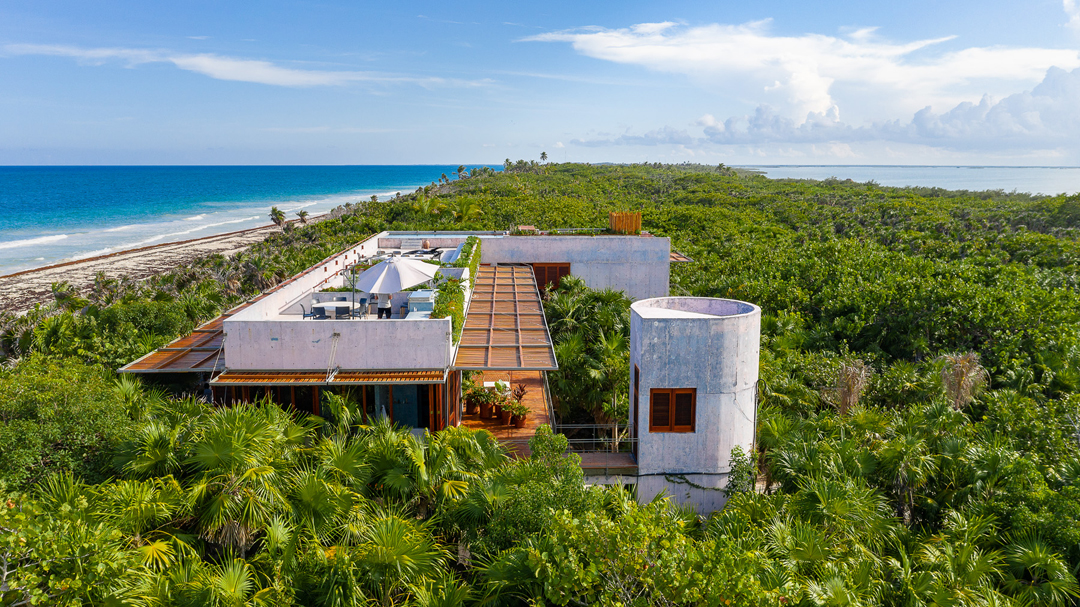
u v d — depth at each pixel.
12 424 10.97
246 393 15.52
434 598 9.39
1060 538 12.11
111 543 8.55
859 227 71.50
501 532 10.88
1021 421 18.83
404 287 17.70
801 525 11.73
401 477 11.69
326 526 10.53
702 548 9.16
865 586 10.77
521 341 17.98
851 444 15.37
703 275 41.56
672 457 15.80
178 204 154.00
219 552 10.29
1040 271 42.00
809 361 24.62
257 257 46.66
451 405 16.73
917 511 14.89
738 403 15.76
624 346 23.42
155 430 11.23
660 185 145.12
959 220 76.62
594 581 8.95
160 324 26.47
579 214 82.00
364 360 15.52
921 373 23.94
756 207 101.44
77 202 152.75
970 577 11.40
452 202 81.19
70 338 24.16
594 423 20.88
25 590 7.32
